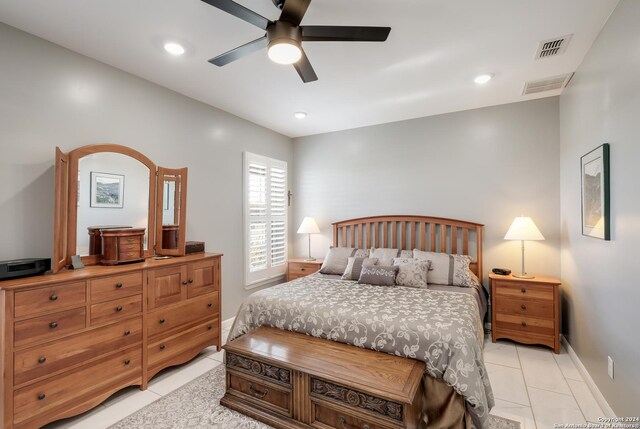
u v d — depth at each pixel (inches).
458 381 69.2
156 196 113.8
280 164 187.8
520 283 124.6
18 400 68.4
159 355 98.0
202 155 137.9
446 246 152.6
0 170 80.8
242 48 73.9
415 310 89.1
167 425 77.5
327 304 95.3
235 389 85.4
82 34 86.6
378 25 83.0
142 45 92.4
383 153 171.2
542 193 135.7
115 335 86.6
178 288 104.6
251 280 163.5
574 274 112.0
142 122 114.0
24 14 77.6
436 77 114.4
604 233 79.6
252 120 164.6
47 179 89.1
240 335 101.3
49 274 80.7
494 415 81.4
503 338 129.2
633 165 66.3
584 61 99.1
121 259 95.2
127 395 90.4
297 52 70.6
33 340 70.9
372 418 65.1
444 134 155.4
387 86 122.4
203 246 125.7
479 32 86.2
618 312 74.0
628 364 69.1
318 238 191.3
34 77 86.8
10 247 82.5
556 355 117.1
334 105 143.0
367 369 71.6
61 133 92.1
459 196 152.0
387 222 167.2
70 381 77.1
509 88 124.6
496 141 144.3
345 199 182.4
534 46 93.2
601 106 84.0
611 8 76.0
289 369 75.5
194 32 85.9
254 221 166.7
